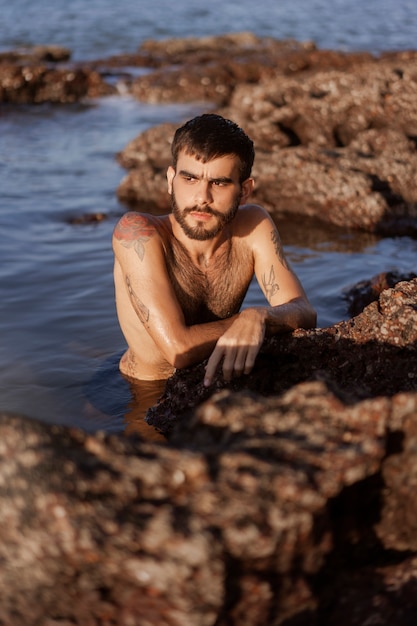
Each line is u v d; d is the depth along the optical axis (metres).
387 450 2.20
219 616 1.99
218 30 30.80
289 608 2.10
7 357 4.45
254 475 2.02
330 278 6.09
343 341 3.51
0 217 7.58
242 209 4.22
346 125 9.85
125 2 37.81
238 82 17.72
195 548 1.88
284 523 1.96
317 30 31.06
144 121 14.33
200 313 4.07
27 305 5.27
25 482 1.99
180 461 2.05
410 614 2.12
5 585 2.06
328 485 2.03
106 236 7.06
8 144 11.66
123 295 4.10
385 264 6.57
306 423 2.23
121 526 1.92
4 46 25.67
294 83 10.42
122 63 20.92
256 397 2.34
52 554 1.95
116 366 4.37
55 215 7.83
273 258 4.14
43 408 3.89
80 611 2.04
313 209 8.27
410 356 3.41
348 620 2.15
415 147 9.09
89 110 15.58
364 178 8.18
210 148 3.59
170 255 3.90
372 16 35.03
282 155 8.67
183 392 3.70
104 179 9.56
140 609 1.98
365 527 2.23
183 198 3.71
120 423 3.77
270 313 3.59
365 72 10.12
